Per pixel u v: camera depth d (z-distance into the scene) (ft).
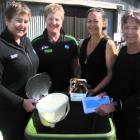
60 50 10.93
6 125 9.14
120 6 48.65
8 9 8.87
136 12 9.00
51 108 7.99
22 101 8.64
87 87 10.21
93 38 10.55
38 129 8.20
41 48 10.91
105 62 10.28
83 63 10.68
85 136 7.29
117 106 8.53
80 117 8.66
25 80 8.98
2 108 8.97
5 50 8.63
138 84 8.71
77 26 44.06
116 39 21.97
